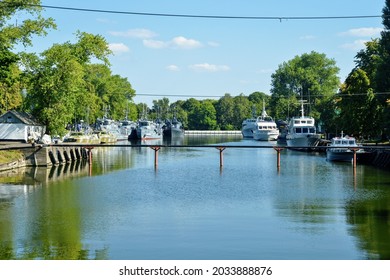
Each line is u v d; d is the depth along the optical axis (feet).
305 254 78.89
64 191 140.97
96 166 214.48
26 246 83.10
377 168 203.51
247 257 77.41
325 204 120.78
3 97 265.34
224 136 597.93
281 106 465.06
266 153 298.97
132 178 172.35
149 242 85.51
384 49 229.66
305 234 90.58
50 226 97.25
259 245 83.66
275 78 490.08
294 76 469.16
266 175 182.39
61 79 230.27
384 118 220.64
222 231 92.89
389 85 229.45
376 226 96.58
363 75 260.62
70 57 230.27
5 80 182.29
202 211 112.16
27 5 191.62
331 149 232.94
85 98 269.03
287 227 96.12
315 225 97.71
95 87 433.07
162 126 574.56
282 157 266.77
